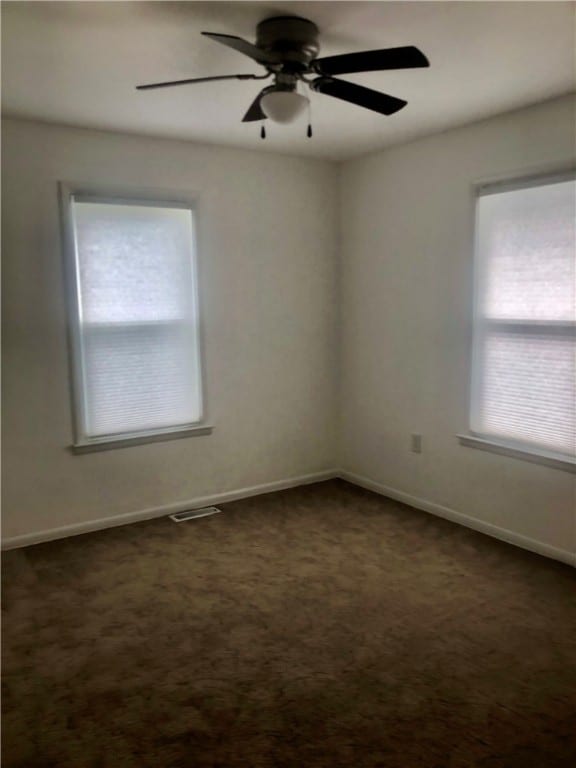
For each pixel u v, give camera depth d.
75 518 3.69
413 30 2.25
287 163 4.25
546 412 3.26
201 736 1.99
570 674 2.30
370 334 4.41
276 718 2.07
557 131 3.04
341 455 4.82
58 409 3.56
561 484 3.20
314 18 2.14
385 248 4.19
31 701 2.17
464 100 3.05
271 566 3.25
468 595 2.91
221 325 4.11
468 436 3.70
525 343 3.33
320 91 2.33
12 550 3.48
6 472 3.44
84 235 3.53
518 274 3.33
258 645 2.51
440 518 3.93
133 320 3.75
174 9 2.05
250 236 4.16
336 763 1.87
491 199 3.43
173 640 2.55
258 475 4.43
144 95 2.90
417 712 2.09
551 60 2.54
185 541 3.59
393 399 4.26
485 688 2.22
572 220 3.04
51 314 3.47
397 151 3.99
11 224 3.29
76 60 2.48
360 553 3.40
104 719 2.07
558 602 2.83
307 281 4.48
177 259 3.88
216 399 4.16
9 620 2.72
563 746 1.93
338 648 2.48
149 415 3.89
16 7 2.01
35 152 3.33
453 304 3.73
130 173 3.64
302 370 4.55
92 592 2.97
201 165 3.89
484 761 1.87
